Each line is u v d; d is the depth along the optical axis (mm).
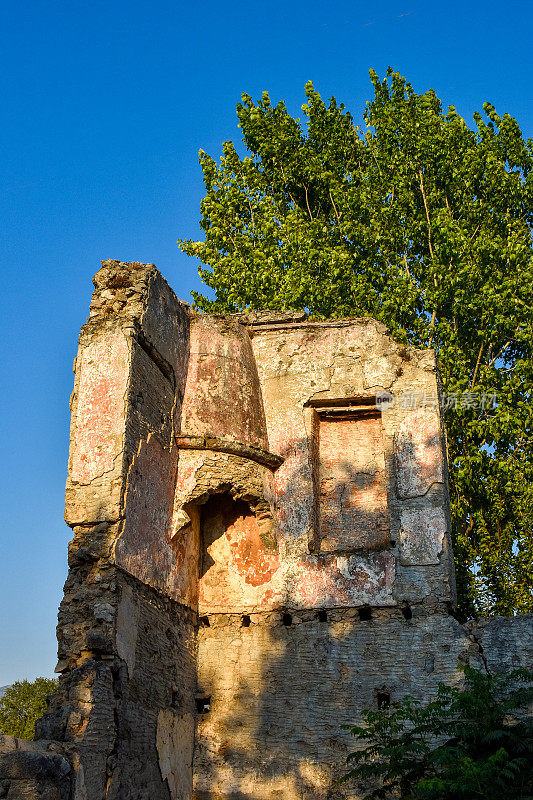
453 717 11266
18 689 26281
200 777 11836
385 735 10711
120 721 9477
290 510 13000
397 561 12367
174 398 12328
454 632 11766
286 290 19703
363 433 13781
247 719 12047
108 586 9742
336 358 13750
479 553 18594
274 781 11633
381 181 21516
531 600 18109
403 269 20719
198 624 12703
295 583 12602
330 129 22859
